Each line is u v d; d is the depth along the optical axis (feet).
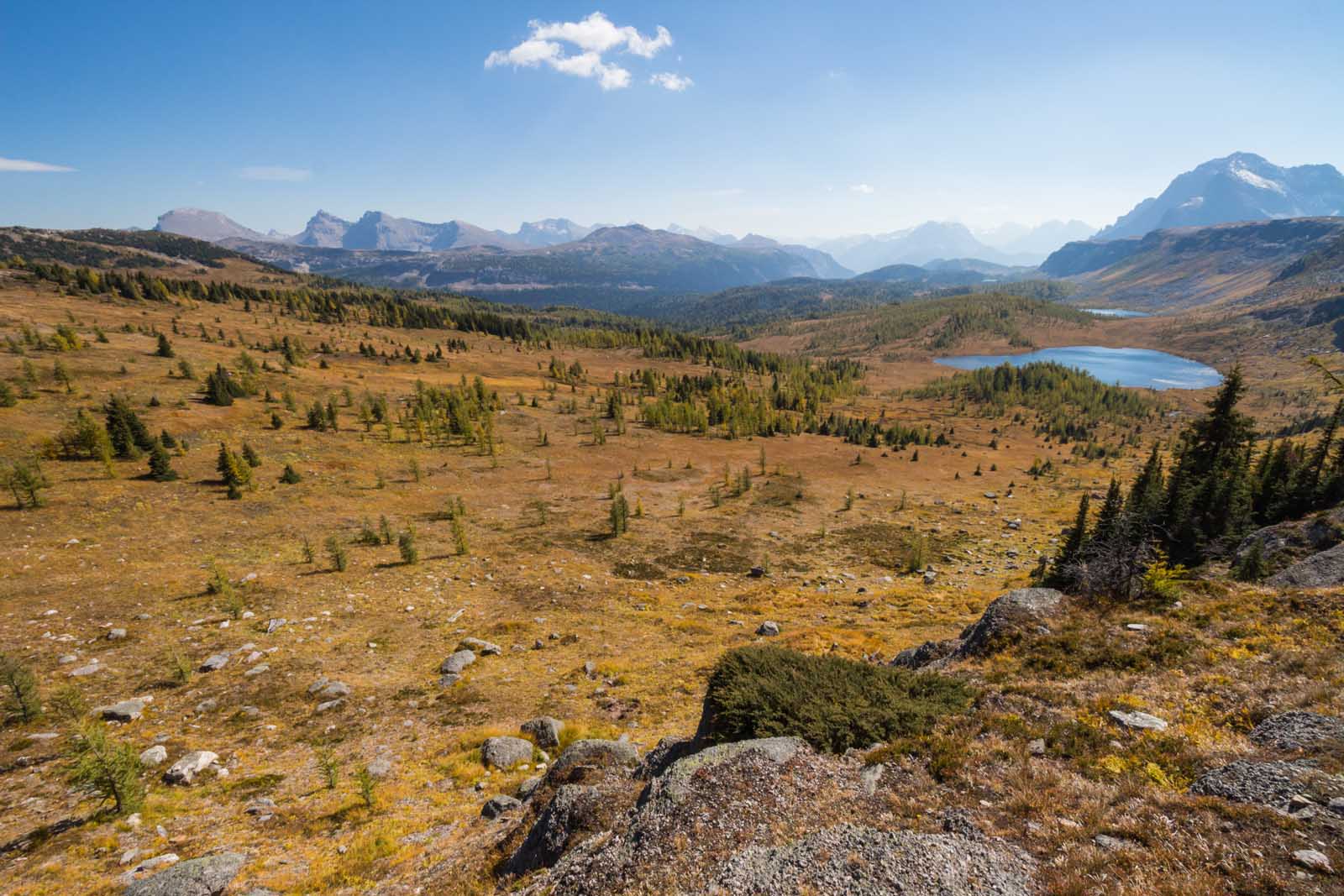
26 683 77.56
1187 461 174.29
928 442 542.98
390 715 88.07
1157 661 57.88
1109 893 27.12
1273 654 53.31
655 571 192.03
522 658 113.19
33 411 247.29
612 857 36.35
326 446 293.23
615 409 467.93
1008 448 563.07
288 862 52.19
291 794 66.59
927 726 48.83
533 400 492.13
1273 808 31.94
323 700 90.89
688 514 272.51
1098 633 65.51
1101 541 93.30
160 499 195.31
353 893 47.14
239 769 71.67
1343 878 25.58
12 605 115.14
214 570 144.46
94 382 304.50
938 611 154.20
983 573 216.54
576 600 154.40
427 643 117.91
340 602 134.41
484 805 60.44
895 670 57.77
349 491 239.91
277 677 96.94
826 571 211.41
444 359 632.38
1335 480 151.02
